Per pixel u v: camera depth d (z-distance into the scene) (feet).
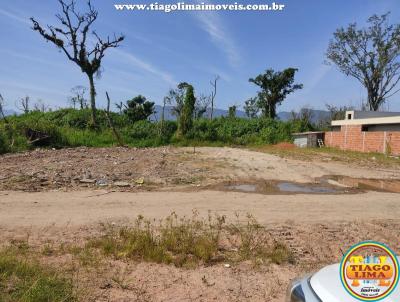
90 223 24.57
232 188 38.99
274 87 185.26
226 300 14.60
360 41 152.46
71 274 16.10
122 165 50.34
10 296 13.48
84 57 107.24
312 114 164.04
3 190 34.37
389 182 47.55
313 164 60.70
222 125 131.34
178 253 19.54
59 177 40.50
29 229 22.99
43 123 89.76
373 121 103.45
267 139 125.08
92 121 108.99
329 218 27.68
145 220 25.48
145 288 15.33
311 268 18.08
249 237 22.00
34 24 103.09
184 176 44.32
